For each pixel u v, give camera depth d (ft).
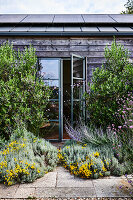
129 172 9.65
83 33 15.51
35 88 14.38
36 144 11.92
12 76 14.55
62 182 8.80
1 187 8.41
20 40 16.34
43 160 10.70
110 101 14.34
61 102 16.28
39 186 8.44
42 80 15.62
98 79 15.21
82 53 16.49
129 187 8.22
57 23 18.48
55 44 16.38
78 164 9.66
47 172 9.95
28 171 8.91
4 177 8.77
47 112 16.05
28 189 8.18
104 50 16.34
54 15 23.16
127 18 20.81
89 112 15.21
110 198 7.45
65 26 17.76
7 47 14.85
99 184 8.54
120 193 7.74
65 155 11.16
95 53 16.53
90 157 10.13
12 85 13.50
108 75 14.98
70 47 16.42
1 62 13.87
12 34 15.40
